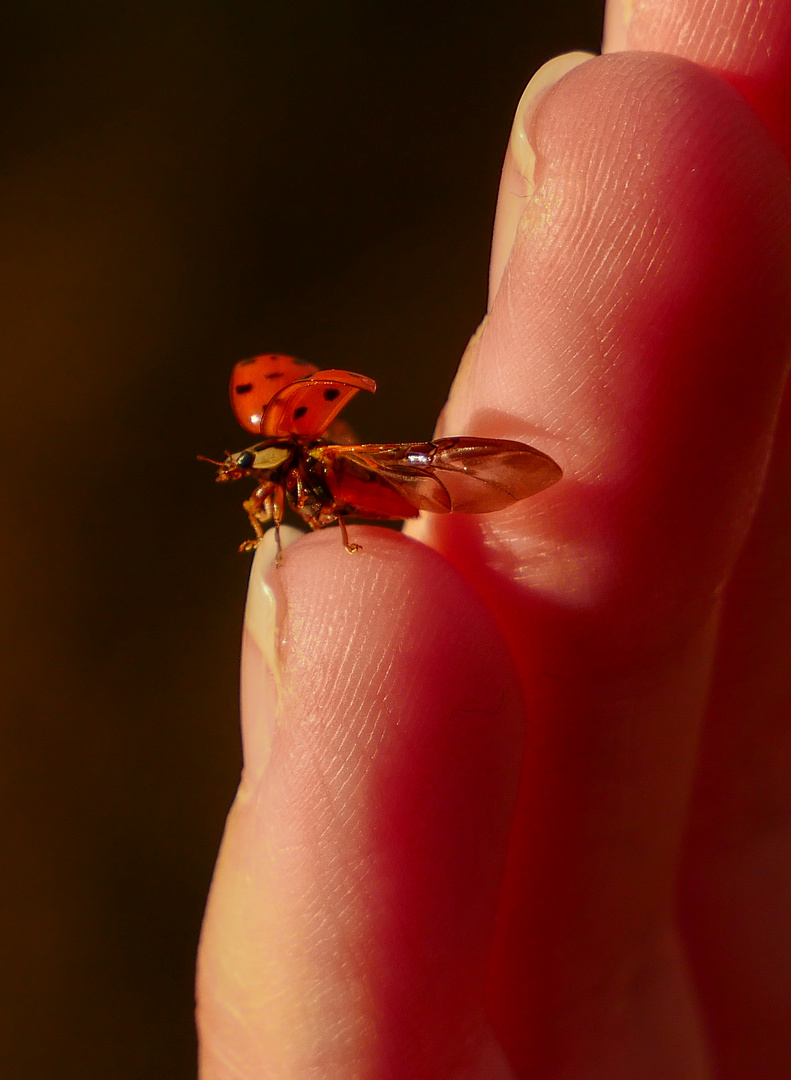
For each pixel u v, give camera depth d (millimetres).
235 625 236
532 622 149
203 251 270
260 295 264
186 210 274
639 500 147
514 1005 152
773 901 157
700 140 144
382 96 287
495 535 149
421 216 274
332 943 144
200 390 254
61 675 231
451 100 286
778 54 146
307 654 145
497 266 150
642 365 146
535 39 293
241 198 276
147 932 208
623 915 153
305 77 290
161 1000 203
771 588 155
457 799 145
